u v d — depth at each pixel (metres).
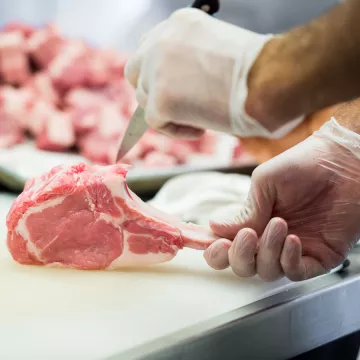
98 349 1.04
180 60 1.21
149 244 1.35
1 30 3.16
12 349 1.03
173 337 1.07
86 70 2.87
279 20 2.97
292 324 1.21
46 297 1.22
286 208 1.35
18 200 1.33
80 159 2.57
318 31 0.98
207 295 1.26
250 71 1.07
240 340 1.13
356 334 1.42
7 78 2.98
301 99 1.01
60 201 1.31
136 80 1.36
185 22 1.23
